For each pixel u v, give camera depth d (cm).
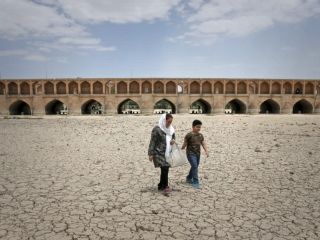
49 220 436
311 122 2408
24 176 692
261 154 946
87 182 639
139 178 671
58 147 1152
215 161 845
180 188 590
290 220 430
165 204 499
